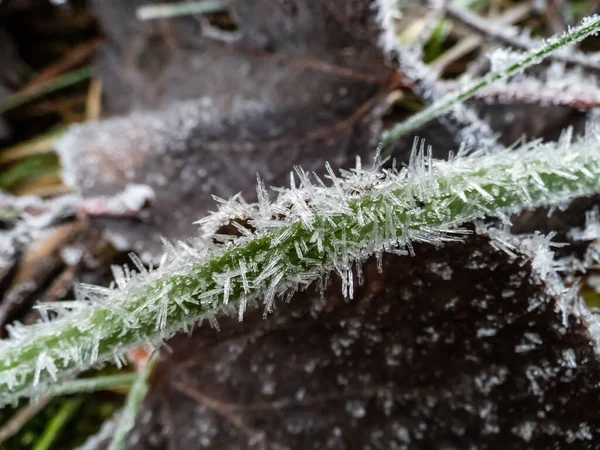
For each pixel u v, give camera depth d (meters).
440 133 0.10
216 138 0.11
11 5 0.14
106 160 0.11
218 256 0.07
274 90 0.11
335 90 0.10
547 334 0.08
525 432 0.08
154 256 0.11
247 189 0.10
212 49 0.12
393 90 0.10
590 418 0.08
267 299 0.07
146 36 0.12
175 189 0.11
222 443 0.09
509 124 0.10
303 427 0.09
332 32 0.10
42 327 0.08
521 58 0.09
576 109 0.10
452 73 0.12
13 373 0.08
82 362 0.08
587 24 0.08
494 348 0.08
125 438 0.10
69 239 0.12
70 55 0.14
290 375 0.09
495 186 0.08
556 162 0.08
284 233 0.07
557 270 0.08
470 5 0.13
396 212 0.07
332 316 0.09
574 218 0.09
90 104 0.14
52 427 0.11
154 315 0.08
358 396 0.09
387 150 0.10
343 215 0.07
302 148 0.10
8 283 0.12
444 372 0.08
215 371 0.09
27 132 0.14
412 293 0.08
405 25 0.13
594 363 0.08
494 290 0.08
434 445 0.09
